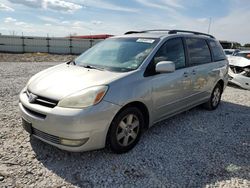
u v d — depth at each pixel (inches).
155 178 113.6
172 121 191.3
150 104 143.7
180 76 165.9
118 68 143.6
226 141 158.2
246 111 229.6
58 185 105.2
